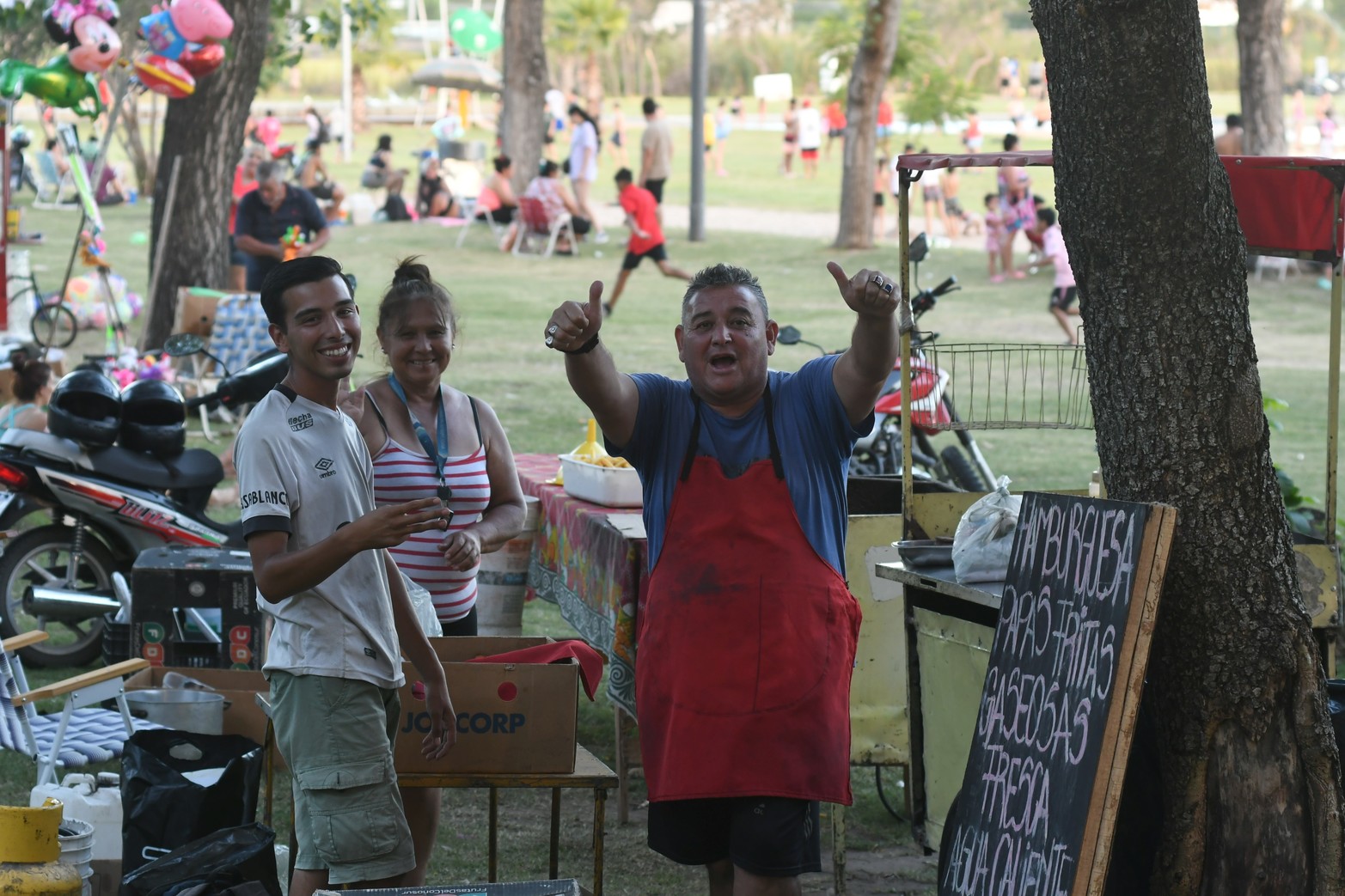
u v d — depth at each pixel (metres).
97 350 16.16
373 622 3.86
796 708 3.89
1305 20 61.47
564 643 4.77
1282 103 23.62
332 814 3.78
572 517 6.41
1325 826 3.92
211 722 5.86
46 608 6.51
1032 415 14.26
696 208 29.69
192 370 14.05
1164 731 4.04
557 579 6.65
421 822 4.70
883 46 27.75
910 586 5.26
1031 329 19.78
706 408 4.09
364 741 3.81
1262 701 3.93
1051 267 25.08
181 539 7.65
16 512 7.70
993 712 4.18
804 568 3.98
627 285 23.84
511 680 4.52
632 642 5.65
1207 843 3.98
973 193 38.38
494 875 4.85
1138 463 3.99
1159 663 4.02
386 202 32.06
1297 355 19.00
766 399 4.07
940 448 13.30
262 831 4.25
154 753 4.90
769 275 24.95
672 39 76.50
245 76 14.59
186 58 13.08
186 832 4.60
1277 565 3.97
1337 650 7.87
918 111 41.44
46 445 7.52
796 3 78.38
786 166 44.28
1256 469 3.96
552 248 27.09
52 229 28.09
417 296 4.99
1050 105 4.04
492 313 20.52
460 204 32.81
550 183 27.06
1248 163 5.06
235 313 12.91
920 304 8.81
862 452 9.66
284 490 3.74
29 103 50.34
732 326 4.00
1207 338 3.91
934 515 5.45
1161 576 3.67
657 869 5.54
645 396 4.09
